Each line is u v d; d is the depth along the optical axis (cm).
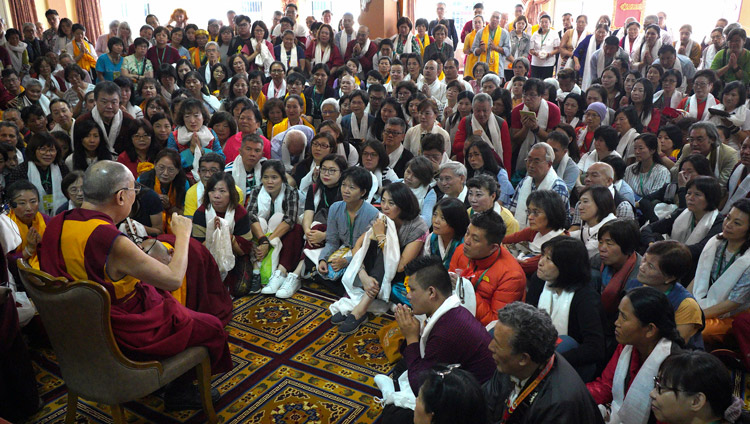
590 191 342
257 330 353
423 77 783
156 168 423
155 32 852
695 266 337
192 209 410
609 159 441
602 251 290
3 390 257
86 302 206
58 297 206
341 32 954
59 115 525
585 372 252
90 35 1320
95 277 216
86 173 224
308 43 980
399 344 315
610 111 598
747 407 268
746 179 399
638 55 852
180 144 490
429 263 241
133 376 223
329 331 352
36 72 755
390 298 368
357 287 371
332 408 276
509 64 975
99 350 215
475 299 290
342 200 430
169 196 433
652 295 213
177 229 245
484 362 234
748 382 288
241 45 920
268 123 611
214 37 1003
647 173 480
